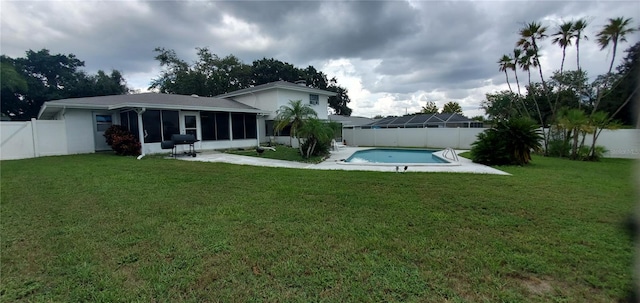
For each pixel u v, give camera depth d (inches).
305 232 139.1
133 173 311.0
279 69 1430.9
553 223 149.6
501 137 418.9
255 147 670.5
